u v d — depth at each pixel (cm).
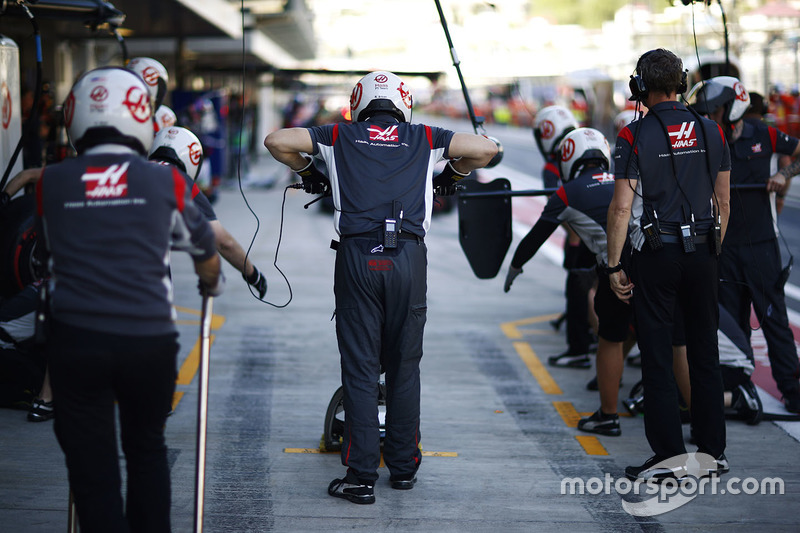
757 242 749
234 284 1353
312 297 1257
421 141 557
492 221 721
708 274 576
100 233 374
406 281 540
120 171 381
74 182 379
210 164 2388
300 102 4666
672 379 589
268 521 523
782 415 735
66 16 996
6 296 726
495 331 1085
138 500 404
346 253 543
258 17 3181
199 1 1970
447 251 1770
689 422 705
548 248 1850
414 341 557
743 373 724
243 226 2055
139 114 395
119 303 373
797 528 524
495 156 625
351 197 542
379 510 544
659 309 580
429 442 679
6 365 706
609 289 660
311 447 661
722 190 585
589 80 4244
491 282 1440
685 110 576
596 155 713
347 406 555
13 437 657
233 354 937
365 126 558
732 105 723
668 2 731
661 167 564
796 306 1267
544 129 932
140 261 376
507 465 630
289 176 3369
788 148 746
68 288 374
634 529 521
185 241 394
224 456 635
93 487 386
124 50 1021
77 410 382
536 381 865
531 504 558
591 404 789
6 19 1380
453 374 886
